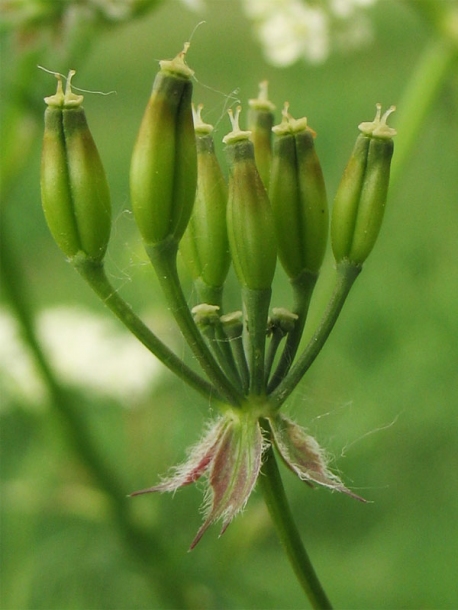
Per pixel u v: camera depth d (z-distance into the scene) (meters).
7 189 0.10
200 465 0.05
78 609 0.11
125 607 0.11
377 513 0.14
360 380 0.14
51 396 0.10
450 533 0.13
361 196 0.05
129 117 0.23
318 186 0.05
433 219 0.16
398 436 0.14
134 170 0.05
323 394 0.14
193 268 0.05
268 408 0.05
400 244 0.16
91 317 0.13
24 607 0.11
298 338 0.05
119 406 0.13
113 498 0.10
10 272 0.10
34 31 0.09
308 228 0.05
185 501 0.13
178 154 0.05
